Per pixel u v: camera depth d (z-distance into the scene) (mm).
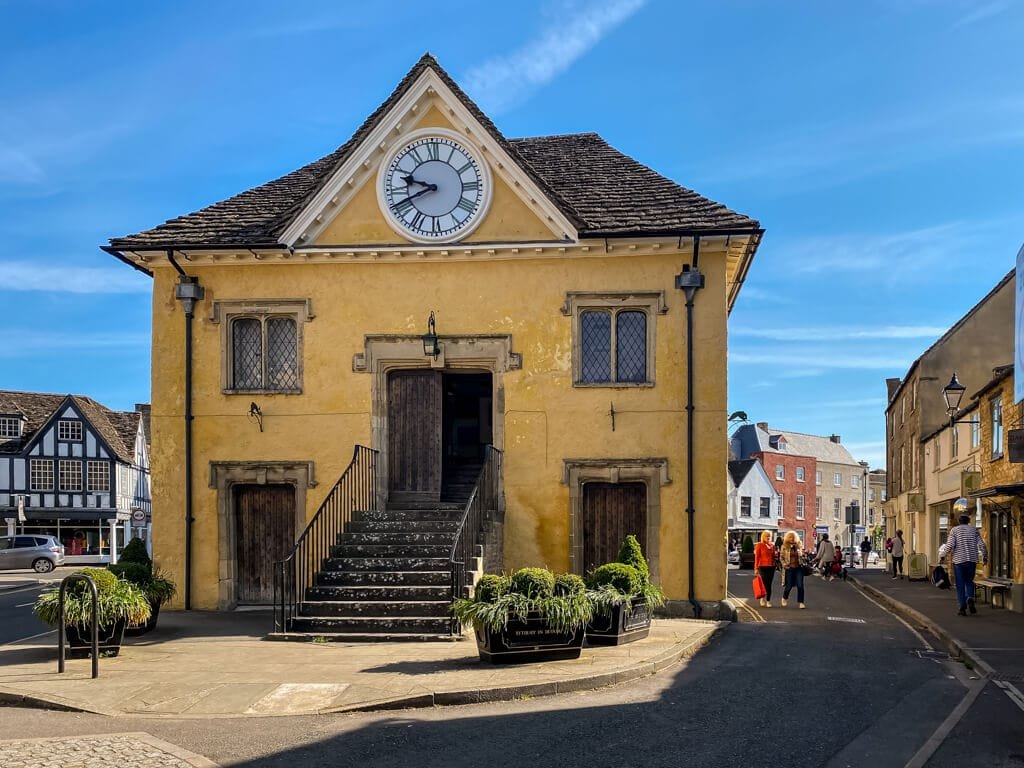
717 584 16078
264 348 17359
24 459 53812
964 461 26078
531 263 16969
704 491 16266
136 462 60750
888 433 47344
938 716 8906
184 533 17062
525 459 16688
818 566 37938
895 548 33438
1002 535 20641
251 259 17234
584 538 16688
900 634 15102
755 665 11359
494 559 15727
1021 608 17984
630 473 16469
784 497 73000
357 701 8945
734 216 16578
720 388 16406
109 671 10531
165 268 17469
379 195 17078
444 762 7156
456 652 11656
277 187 19656
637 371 16828
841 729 8305
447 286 17109
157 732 8078
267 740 7793
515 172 16656
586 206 17500
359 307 17203
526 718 8484
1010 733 8297
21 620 17078
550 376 16781
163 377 17359
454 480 18750
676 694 9539
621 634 12086
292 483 17109
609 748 7531
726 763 7184
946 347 34188
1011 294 34000
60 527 54812
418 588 13617
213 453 17141
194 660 11227
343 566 14375
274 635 12867
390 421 17266
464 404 19969
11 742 7660
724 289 16531
